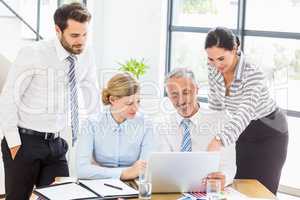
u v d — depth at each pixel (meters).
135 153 3.36
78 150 3.27
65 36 3.35
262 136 3.72
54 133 3.53
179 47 6.31
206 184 2.89
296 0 5.45
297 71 5.52
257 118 3.68
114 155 3.33
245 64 3.45
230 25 5.91
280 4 5.54
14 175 3.47
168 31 6.32
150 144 3.34
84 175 3.18
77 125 3.61
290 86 5.56
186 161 2.86
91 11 6.48
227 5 5.91
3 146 3.51
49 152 3.51
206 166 2.91
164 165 2.84
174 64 6.36
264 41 5.68
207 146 3.26
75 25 3.30
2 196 5.05
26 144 3.45
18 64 3.37
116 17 6.46
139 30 6.32
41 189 2.86
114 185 2.96
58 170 3.59
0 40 5.34
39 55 3.39
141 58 6.33
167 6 6.25
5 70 5.37
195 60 6.22
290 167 5.52
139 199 2.79
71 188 2.89
